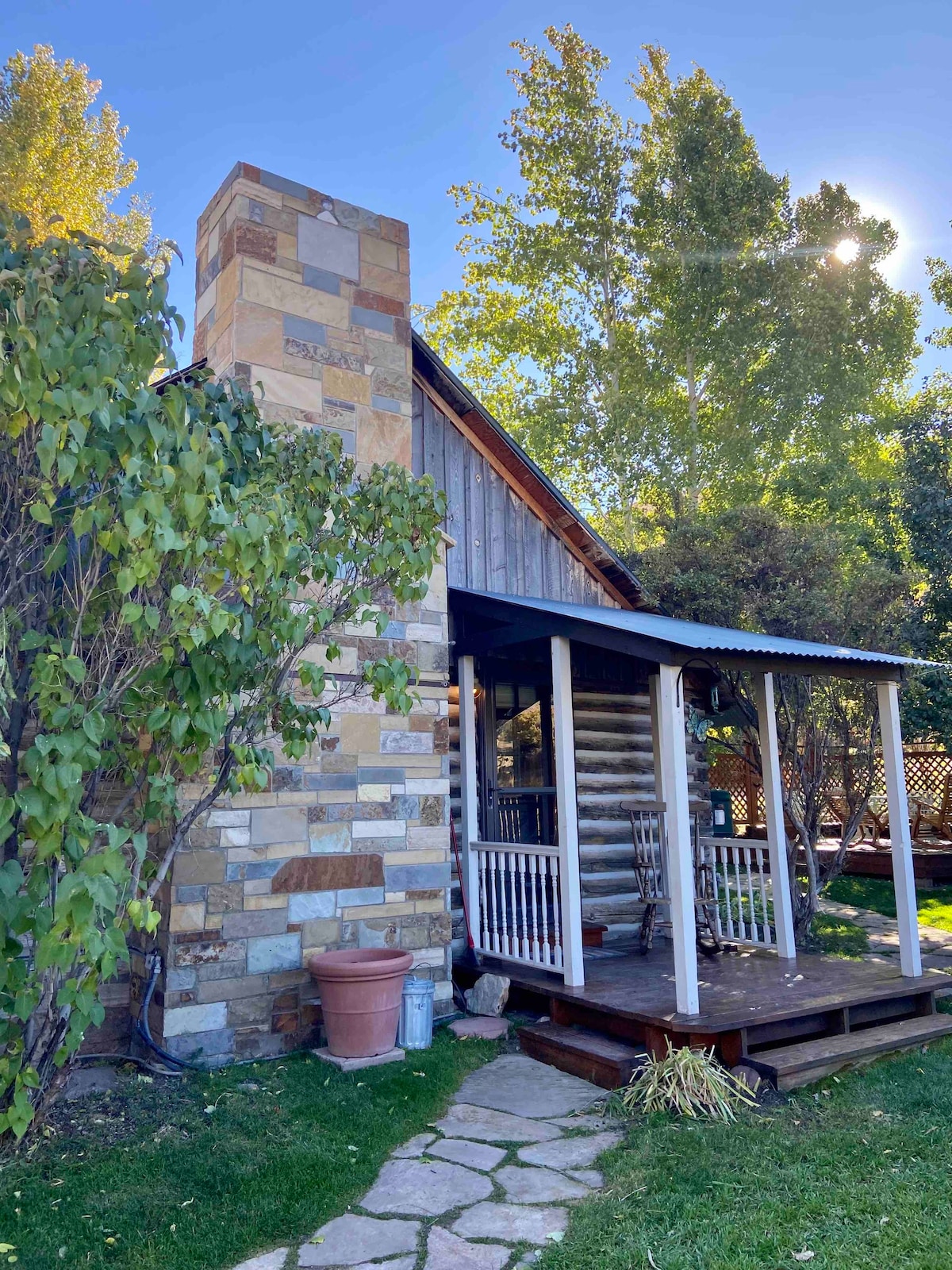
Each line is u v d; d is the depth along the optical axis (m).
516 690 8.86
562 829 6.57
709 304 16.69
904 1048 5.81
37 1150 4.15
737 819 16.12
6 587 4.15
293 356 6.53
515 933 7.02
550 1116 4.87
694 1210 3.68
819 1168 4.08
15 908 3.43
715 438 17.28
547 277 18.30
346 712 6.34
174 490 3.68
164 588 4.22
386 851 6.40
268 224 6.54
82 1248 3.42
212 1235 3.55
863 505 12.07
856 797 9.66
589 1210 3.71
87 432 3.66
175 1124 4.51
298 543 4.52
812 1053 5.39
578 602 9.84
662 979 6.64
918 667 8.99
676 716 5.80
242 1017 5.60
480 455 9.09
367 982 5.49
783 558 10.23
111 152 20.86
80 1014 3.64
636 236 17.36
